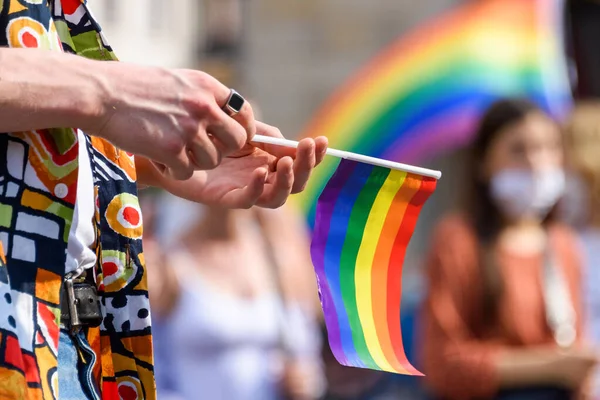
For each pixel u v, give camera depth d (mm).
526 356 7840
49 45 3100
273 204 3648
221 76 13445
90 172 3258
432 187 3727
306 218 13234
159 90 2912
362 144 15562
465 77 14945
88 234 3221
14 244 2943
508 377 7801
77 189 3109
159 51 14188
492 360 7793
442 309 7984
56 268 2996
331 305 3584
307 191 13422
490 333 7992
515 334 7945
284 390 8438
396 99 15469
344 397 11055
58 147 3025
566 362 7812
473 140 8445
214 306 8312
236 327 8312
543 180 8242
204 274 8406
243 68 15055
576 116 9328
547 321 8008
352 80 15688
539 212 8328
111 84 2863
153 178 3760
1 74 2746
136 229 3385
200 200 3699
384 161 3668
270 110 15695
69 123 2830
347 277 3656
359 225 3682
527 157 8234
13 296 2906
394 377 11406
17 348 2826
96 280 3332
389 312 3680
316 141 3566
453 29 15312
